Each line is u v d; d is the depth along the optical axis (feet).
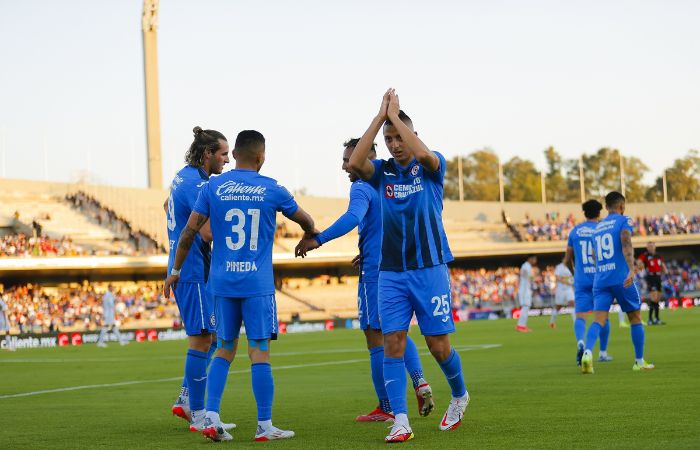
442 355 39.65
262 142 40.75
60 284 282.56
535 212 399.44
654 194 574.56
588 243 74.49
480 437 36.96
